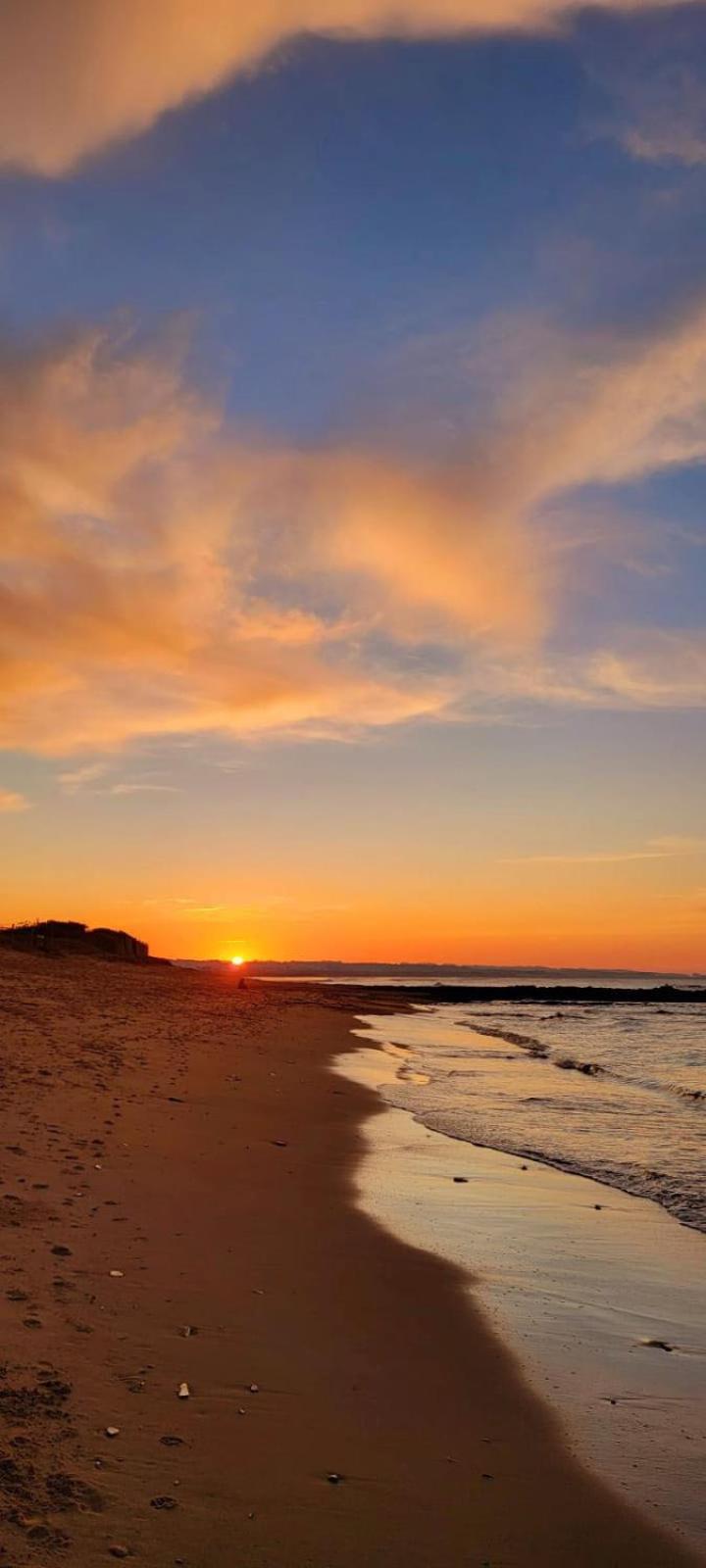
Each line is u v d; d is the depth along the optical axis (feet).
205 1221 32.63
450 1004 309.01
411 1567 15.17
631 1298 29.30
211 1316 24.45
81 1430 17.93
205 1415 19.33
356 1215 36.24
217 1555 14.83
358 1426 19.83
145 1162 39.19
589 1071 99.30
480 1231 35.88
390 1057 105.70
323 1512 16.47
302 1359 22.74
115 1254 27.84
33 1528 14.78
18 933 238.89
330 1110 61.36
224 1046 91.66
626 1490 18.29
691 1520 17.30
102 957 248.32
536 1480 18.43
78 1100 49.83
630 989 440.04
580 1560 15.81
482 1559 15.61
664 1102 74.54
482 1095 76.59
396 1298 27.86
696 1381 23.57
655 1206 40.93
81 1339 21.86
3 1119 42.24
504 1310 27.71
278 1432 19.10
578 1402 22.07
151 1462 17.25
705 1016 237.86
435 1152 50.93
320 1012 182.50
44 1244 27.66
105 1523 15.26
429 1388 22.09
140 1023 99.50
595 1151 53.52
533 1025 192.95
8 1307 22.81
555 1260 32.76
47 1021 83.82
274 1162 43.52
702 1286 30.63
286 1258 30.07
